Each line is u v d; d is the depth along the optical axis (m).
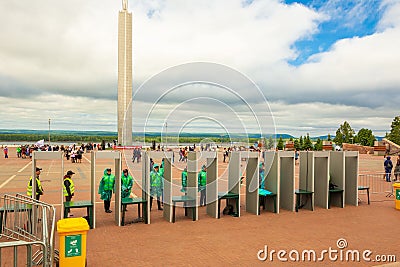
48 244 5.77
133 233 9.06
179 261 7.00
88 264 6.79
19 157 41.84
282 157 12.47
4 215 8.53
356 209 12.45
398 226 9.95
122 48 51.03
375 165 31.56
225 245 8.08
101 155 9.65
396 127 71.44
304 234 9.06
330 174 13.31
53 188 16.64
